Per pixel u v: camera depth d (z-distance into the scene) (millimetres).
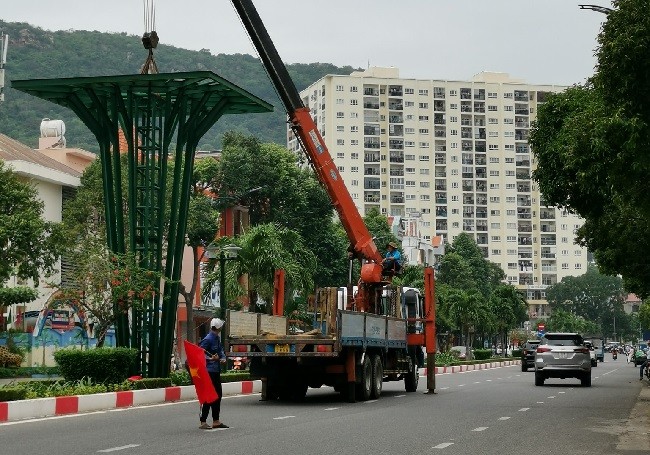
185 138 25984
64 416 18703
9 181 38531
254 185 65062
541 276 164750
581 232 35594
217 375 16188
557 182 25891
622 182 17562
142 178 25734
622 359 118375
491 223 159375
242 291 43375
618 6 16828
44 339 41594
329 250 70062
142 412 19875
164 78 24484
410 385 29797
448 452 13094
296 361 22922
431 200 155500
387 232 96500
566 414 20844
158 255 25625
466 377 44188
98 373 23250
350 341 22672
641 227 29062
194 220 51344
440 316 91250
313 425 16906
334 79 152000
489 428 16938
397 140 154125
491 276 144875
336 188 26156
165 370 25781
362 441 14336
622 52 16109
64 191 53719
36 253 37438
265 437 14680
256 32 25016
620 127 16469
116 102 25312
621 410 22328
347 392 23828
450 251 139500
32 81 24891
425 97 156000
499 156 159625
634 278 36469
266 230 43062
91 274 25891
